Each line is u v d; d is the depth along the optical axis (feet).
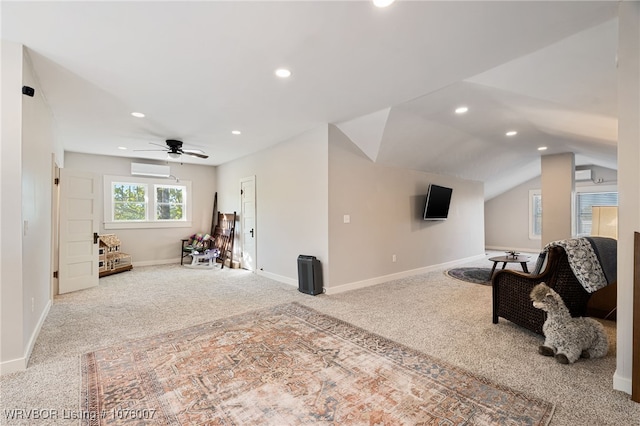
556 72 8.22
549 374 6.88
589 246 7.77
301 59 8.09
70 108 11.51
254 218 19.03
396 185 17.21
